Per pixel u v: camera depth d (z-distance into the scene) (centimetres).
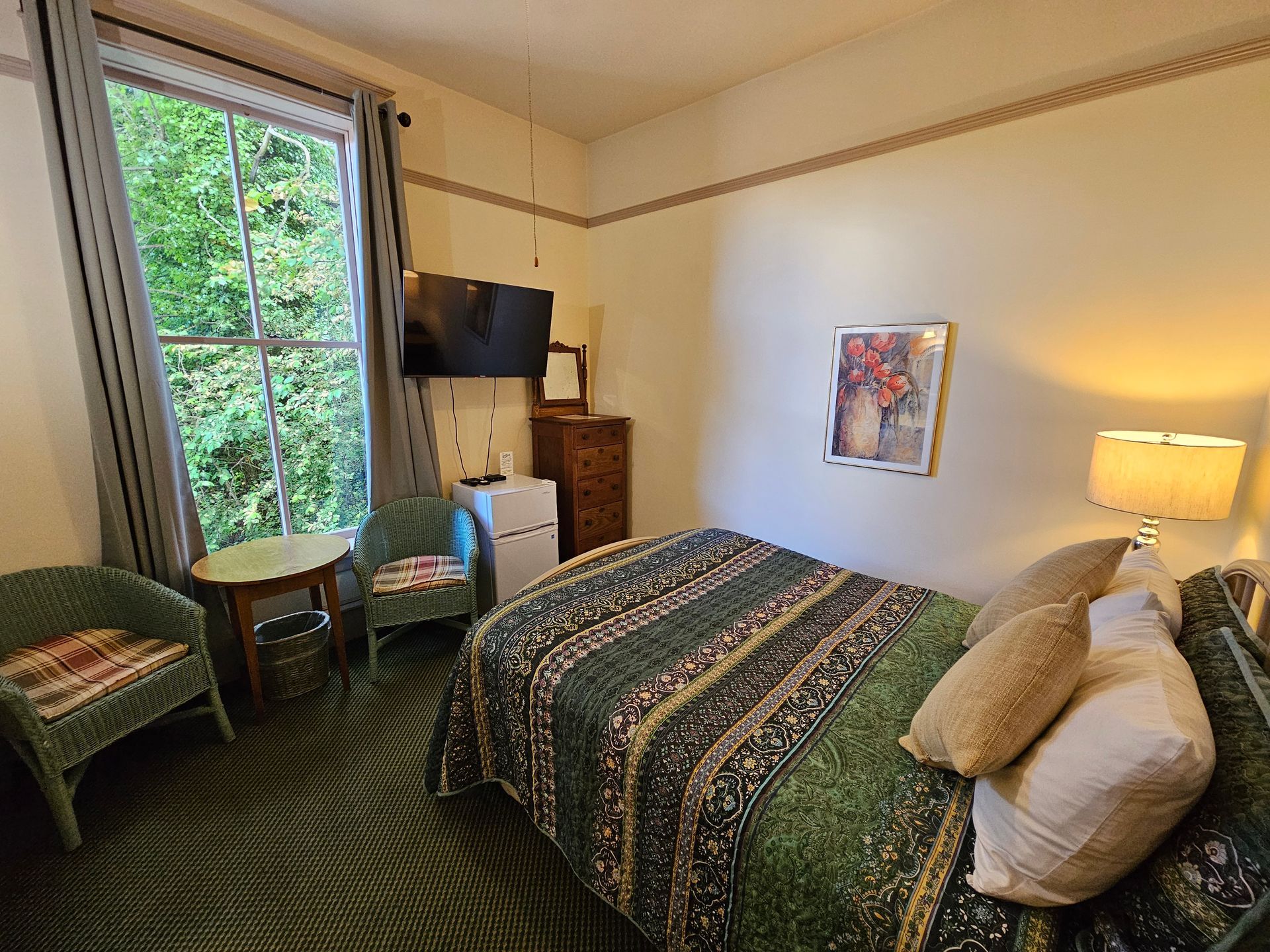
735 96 297
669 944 115
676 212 334
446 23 241
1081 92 202
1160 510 172
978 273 233
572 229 375
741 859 102
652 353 362
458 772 168
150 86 216
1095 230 205
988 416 239
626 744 124
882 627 170
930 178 240
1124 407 208
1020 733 96
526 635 163
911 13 233
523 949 134
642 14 234
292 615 265
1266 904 60
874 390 269
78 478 205
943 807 103
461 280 286
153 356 209
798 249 286
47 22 181
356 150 257
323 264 275
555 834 144
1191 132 184
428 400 298
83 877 152
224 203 241
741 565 221
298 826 170
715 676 143
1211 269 186
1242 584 162
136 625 205
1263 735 78
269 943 135
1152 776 73
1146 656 101
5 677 163
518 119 334
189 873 153
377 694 242
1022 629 104
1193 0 179
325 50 252
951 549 257
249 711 228
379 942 136
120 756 200
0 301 185
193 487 244
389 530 284
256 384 258
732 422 329
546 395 367
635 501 388
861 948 86
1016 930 81
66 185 188
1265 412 180
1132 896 78
